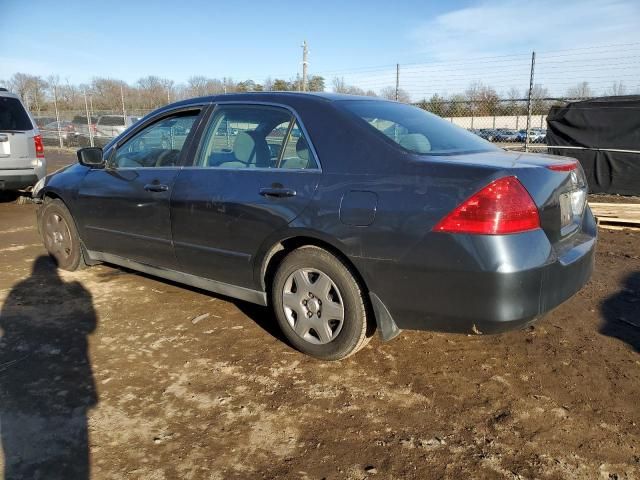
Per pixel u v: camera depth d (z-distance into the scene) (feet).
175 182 12.00
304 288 10.14
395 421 8.43
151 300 13.70
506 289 7.99
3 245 19.61
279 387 9.44
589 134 33.09
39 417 8.43
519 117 48.78
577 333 11.68
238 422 8.39
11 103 26.78
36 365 10.16
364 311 9.58
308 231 9.61
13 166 26.17
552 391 9.30
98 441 7.86
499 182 8.07
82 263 15.72
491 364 10.30
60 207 15.49
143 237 12.91
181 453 7.63
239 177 10.90
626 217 23.30
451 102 39.83
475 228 8.04
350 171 9.41
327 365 10.22
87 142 79.71
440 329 8.80
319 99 10.67
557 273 8.55
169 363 10.30
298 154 10.27
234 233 10.83
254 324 12.19
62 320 12.34
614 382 9.58
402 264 8.66
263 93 11.48
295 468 7.33
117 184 13.42
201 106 12.35
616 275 15.99
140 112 83.35
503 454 7.63
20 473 7.14
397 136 9.84
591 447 7.77
